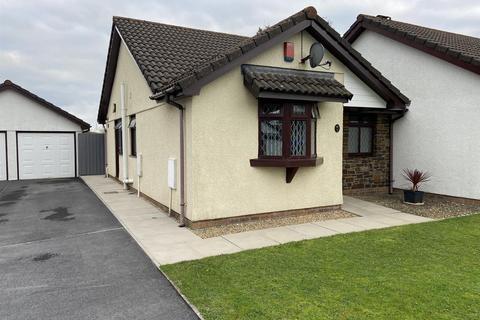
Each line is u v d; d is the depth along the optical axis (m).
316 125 8.59
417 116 11.32
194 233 7.09
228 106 7.54
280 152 7.84
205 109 7.31
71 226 7.83
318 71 8.71
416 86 11.33
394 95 10.30
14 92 16.72
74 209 9.62
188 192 7.52
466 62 9.67
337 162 9.01
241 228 7.45
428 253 5.84
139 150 11.38
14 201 10.95
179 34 11.84
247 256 5.71
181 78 7.42
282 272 5.04
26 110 16.94
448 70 10.38
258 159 7.81
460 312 3.91
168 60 9.47
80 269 5.33
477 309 3.97
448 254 5.79
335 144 8.94
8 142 16.67
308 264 5.34
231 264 5.36
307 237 6.83
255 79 7.27
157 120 9.55
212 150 7.43
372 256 5.70
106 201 10.54
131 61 11.94
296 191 8.46
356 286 4.56
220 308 4.03
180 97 7.36
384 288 4.50
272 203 8.17
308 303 4.12
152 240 6.64
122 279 4.95
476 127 9.77
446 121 10.51
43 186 14.27
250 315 3.87
